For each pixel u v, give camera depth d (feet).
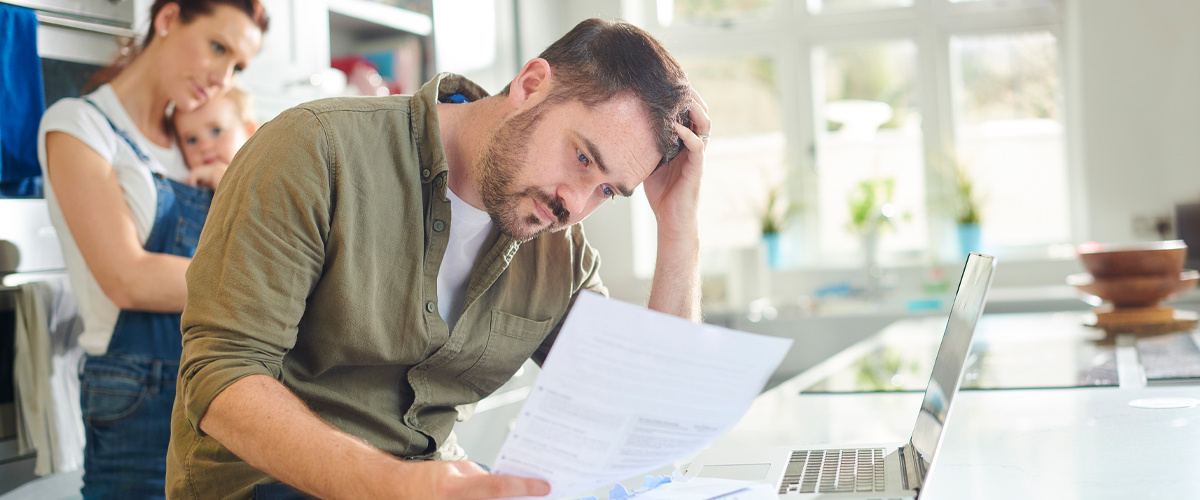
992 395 4.39
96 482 5.99
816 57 12.98
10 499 5.75
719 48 13.21
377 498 2.35
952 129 12.35
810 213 12.94
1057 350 5.82
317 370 3.23
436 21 10.32
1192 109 10.89
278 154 2.95
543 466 2.30
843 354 6.60
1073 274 11.41
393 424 3.40
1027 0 12.00
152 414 6.11
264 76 7.61
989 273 2.86
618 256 12.96
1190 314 6.98
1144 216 11.08
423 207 3.33
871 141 12.76
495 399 8.63
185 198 6.57
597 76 3.07
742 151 13.21
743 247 11.84
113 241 5.98
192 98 6.66
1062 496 2.55
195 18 6.69
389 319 3.28
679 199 4.07
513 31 12.16
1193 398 3.90
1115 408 3.82
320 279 3.12
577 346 2.16
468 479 2.26
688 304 4.11
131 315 6.07
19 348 5.84
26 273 5.94
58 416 6.00
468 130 3.44
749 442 3.66
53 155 5.93
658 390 2.29
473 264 3.59
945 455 3.18
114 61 6.31
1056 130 12.07
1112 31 11.14
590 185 3.13
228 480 3.18
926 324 8.77
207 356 2.74
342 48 9.78
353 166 3.14
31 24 5.82
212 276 2.85
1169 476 2.68
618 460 2.38
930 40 12.32
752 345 2.33
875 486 2.66
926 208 12.42
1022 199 12.23
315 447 2.50
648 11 13.51
